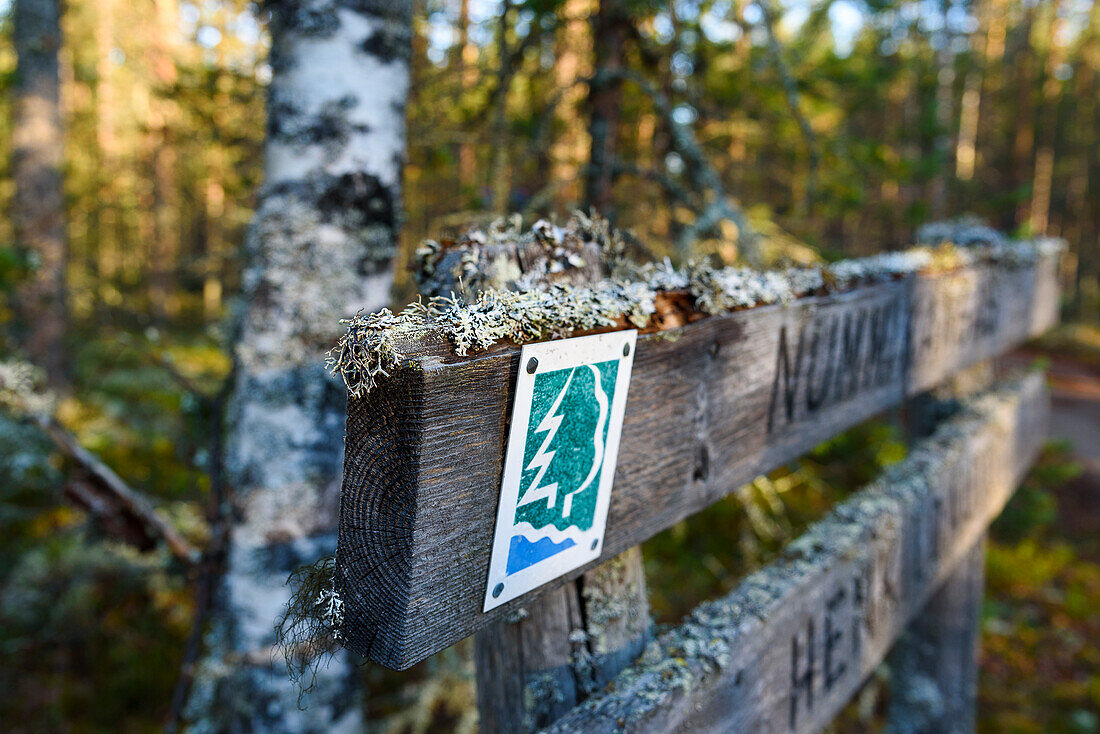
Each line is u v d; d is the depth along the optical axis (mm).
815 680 1275
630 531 933
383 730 2580
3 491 4078
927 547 1798
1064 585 6395
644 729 867
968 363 2297
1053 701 4848
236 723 1959
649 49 3086
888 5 4816
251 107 3062
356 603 655
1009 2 13836
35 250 4465
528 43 2939
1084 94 19391
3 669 3811
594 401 804
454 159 3814
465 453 649
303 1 1776
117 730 3533
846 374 1512
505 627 987
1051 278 3254
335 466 1934
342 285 1863
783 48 3365
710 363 1052
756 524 3090
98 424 5133
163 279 8094
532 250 932
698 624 1094
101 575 3672
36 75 5539
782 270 1378
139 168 7430
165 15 4051
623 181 3430
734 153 4117
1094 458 9328
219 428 2080
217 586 2258
